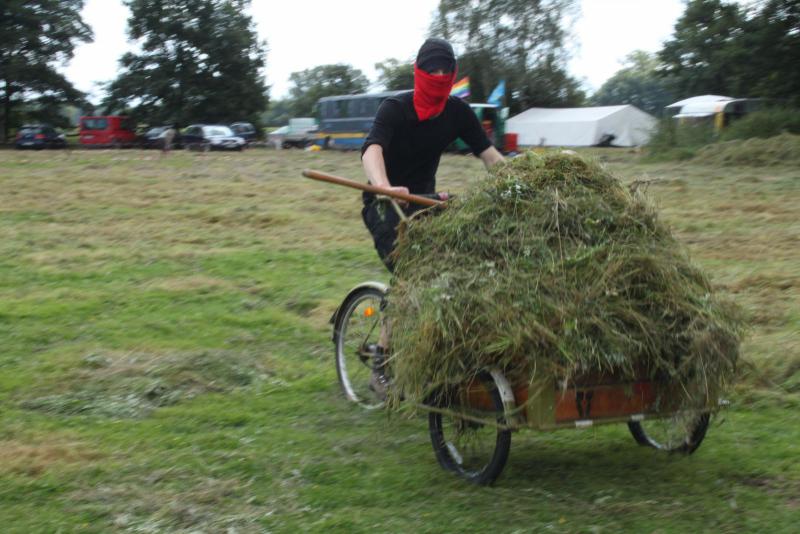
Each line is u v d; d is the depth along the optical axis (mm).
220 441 4523
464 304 3826
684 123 34125
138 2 58750
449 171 23844
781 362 5715
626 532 3504
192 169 24766
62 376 5508
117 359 5895
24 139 48812
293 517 3637
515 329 3662
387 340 4867
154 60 59875
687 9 58344
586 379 3797
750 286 8383
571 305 3717
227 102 60719
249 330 6855
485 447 4258
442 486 4000
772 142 27844
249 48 61344
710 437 4695
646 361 3844
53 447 4324
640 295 3867
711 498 3867
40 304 7441
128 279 8625
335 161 30641
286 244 11047
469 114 4941
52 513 3613
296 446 4504
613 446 4621
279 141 51031
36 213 13641
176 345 6320
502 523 3582
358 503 3799
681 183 19141
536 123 53250
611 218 4012
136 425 4777
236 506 3734
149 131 55281
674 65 59562
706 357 3836
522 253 3918
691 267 4062
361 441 4605
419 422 4938
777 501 3834
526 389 3760
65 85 57906
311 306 7719
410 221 4309
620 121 51531
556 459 4414
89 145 54719
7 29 55125
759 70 37469
